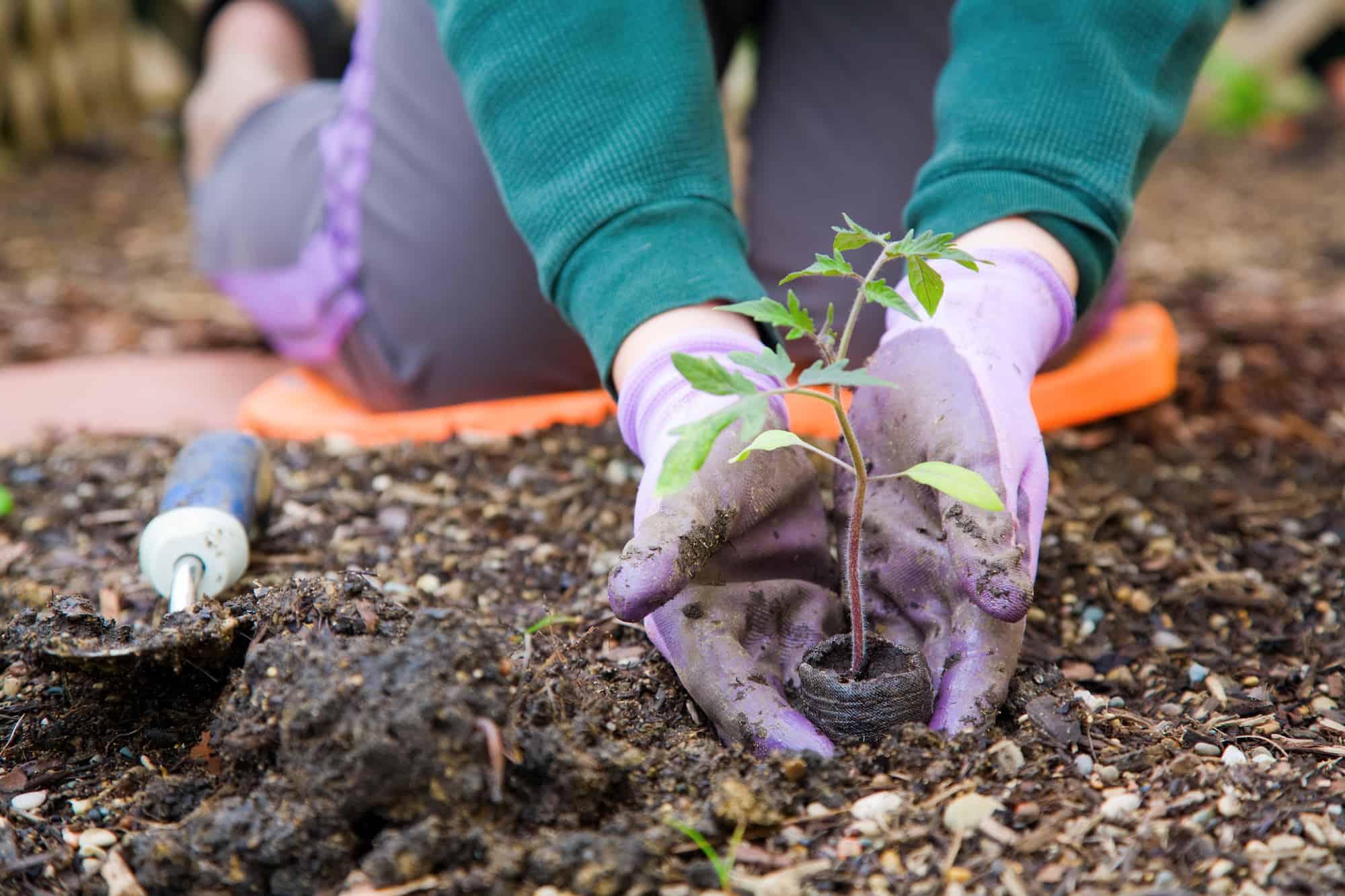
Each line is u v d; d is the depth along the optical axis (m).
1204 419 1.87
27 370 2.34
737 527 1.02
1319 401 1.94
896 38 1.74
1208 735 1.04
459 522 1.50
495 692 0.88
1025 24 1.20
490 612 1.28
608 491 1.58
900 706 0.96
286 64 2.31
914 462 1.06
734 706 0.97
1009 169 1.17
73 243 3.26
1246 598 1.31
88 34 4.27
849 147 1.76
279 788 0.88
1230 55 4.75
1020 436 1.04
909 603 1.08
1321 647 1.23
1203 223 3.41
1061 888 0.84
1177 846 0.88
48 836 0.94
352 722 0.85
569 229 1.18
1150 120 1.20
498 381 1.84
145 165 4.05
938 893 0.84
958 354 1.06
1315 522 1.51
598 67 1.19
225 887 0.86
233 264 2.04
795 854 0.87
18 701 1.10
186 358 2.43
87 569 1.43
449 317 1.77
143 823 0.95
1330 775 0.98
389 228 1.78
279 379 2.07
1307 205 3.58
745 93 3.81
